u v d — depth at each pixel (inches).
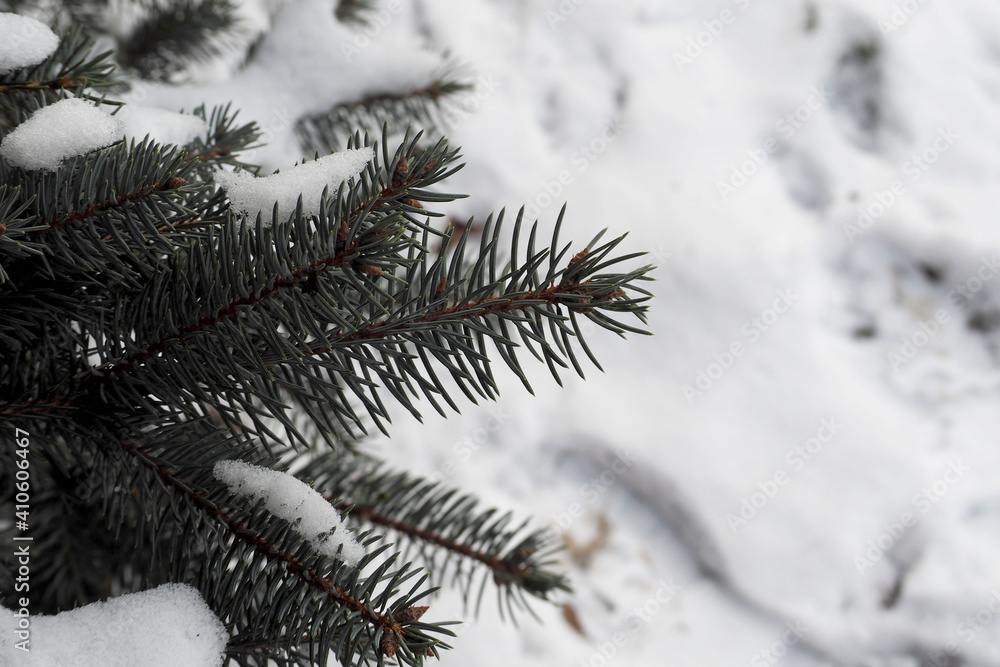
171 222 28.6
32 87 29.0
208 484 28.3
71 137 26.9
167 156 27.5
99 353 28.1
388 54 38.7
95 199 27.2
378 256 26.8
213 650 27.4
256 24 51.3
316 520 27.4
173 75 45.0
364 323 27.9
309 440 37.6
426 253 27.3
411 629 27.1
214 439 28.6
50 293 28.4
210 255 27.7
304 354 27.9
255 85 37.6
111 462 28.7
